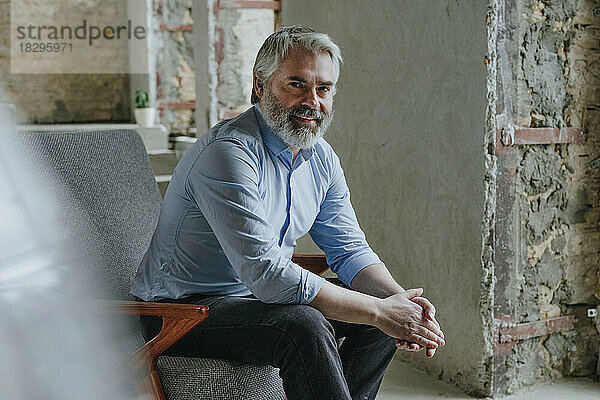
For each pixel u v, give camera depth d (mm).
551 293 2600
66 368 374
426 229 2717
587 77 2568
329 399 1573
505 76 2389
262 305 1672
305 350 1574
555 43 2486
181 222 1810
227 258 1779
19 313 365
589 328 2676
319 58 1743
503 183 2434
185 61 6824
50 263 402
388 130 2891
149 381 1610
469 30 2416
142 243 2139
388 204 2930
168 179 4789
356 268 1962
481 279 2455
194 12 4961
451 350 2639
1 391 340
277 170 1809
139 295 1904
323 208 2010
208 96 4859
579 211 2621
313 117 1759
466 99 2457
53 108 7402
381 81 2904
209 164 1701
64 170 1926
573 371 2672
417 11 2662
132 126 6527
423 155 2699
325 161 1946
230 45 4863
